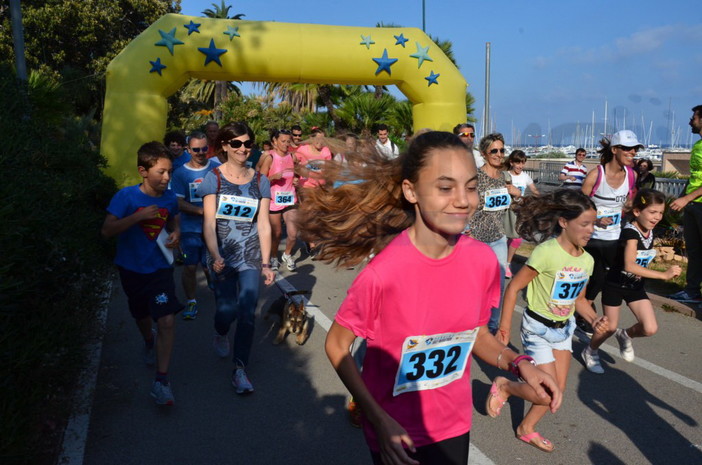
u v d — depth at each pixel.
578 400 4.44
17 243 3.14
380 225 2.31
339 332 2.07
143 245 4.27
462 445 2.28
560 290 3.67
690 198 6.75
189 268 6.33
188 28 11.45
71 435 3.77
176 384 4.68
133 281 4.30
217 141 4.57
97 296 4.83
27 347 3.12
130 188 4.32
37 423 3.56
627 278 4.70
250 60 11.63
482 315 2.26
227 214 4.53
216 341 5.09
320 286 7.86
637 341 5.75
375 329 2.06
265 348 5.54
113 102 11.25
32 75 9.68
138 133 11.22
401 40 12.34
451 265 2.04
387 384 2.12
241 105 35.91
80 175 6.52
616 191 5.64
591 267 3.71
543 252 3.65
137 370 4.93
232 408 4.27
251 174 4.64
